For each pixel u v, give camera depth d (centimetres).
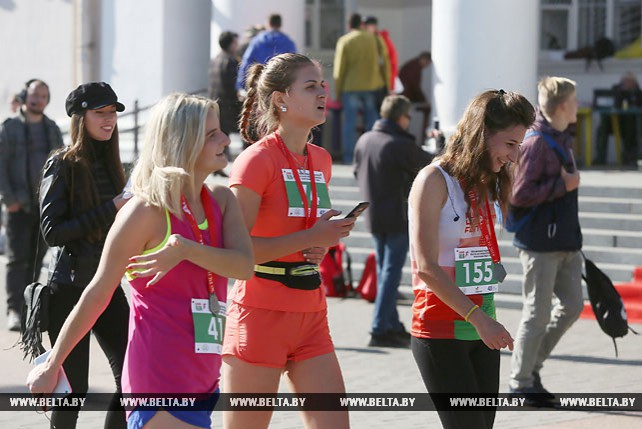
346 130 4397
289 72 1336
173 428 1105
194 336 1114
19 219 2728
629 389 2189
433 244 1295
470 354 1342
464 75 3959
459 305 1273
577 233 2067
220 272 1123
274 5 4431
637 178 3869
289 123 1347
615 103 4659
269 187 1322
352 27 4406
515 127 1302
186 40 4662
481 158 1309
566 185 2025
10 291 2748
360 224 3584
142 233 1118
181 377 1107
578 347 2609
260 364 1305
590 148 4675
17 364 2341
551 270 2059
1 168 2684
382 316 2609
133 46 4703
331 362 1331
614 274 3122
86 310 1134
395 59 4522
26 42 5225
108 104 1517
